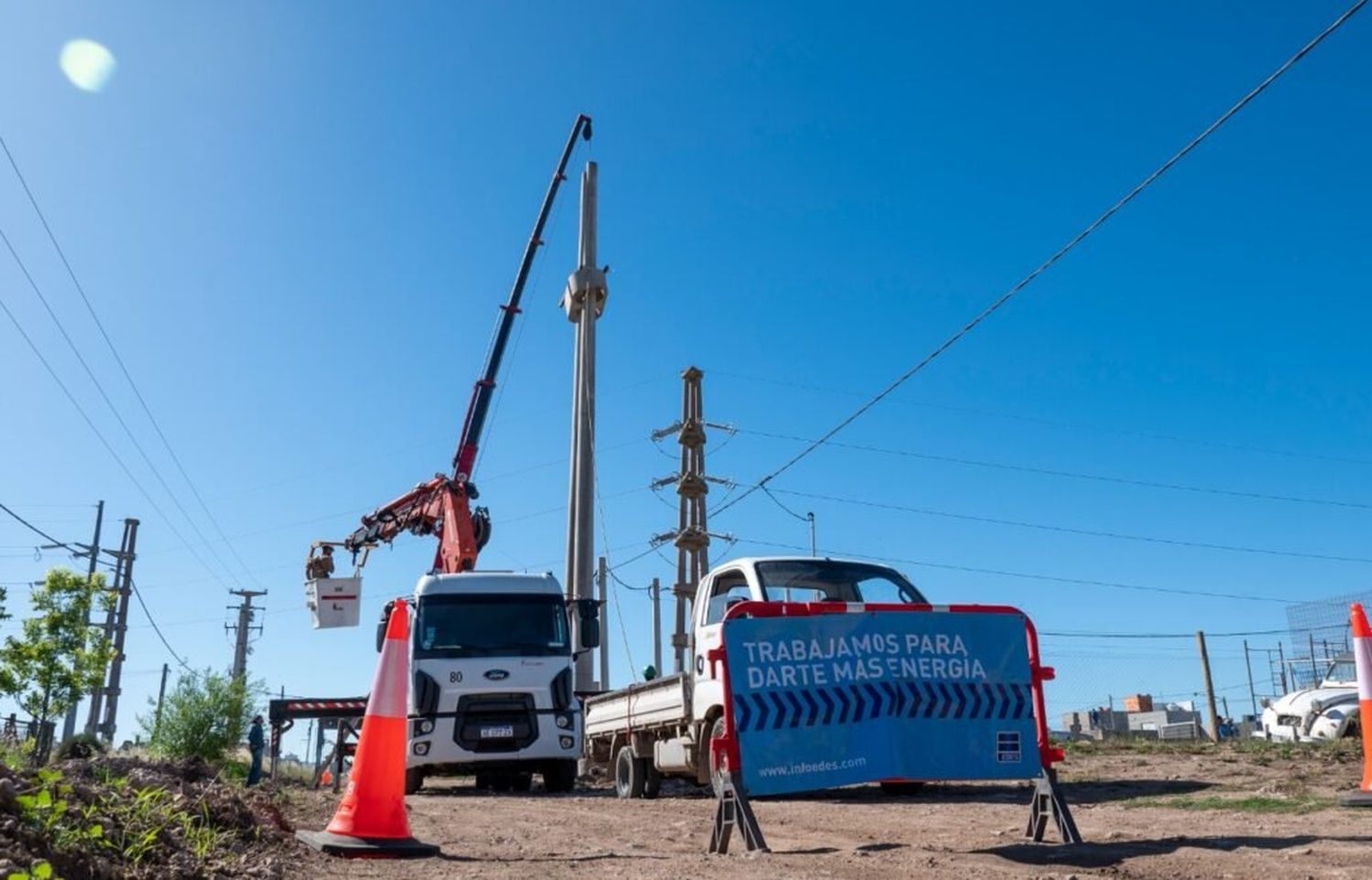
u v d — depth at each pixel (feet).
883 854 21.93
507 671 56.54
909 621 23.70
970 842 23.99
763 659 22.77
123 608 163.63
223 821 23.53
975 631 23.98
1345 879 17.80
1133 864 19.95
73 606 71.20
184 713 69.67
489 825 32.48
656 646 148.77
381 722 24.20
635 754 46.01
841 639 23.26
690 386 116.06
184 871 18.38
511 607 58.54
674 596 110.01
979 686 23.59
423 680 55.72
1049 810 23.43
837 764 22.50
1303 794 31.99
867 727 22.81
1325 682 73.46
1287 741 59.11
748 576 38.78
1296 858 19.99
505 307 95.30
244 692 72.38
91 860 16.69
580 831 29.99
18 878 13.41
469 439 88.58
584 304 87.86
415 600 58.23
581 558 82.53
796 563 39.32
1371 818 26.05
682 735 40.91
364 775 23.90
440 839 27.89
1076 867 19.84
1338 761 41.22
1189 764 44.78
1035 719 23.77
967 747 23.13
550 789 58.59
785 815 33.17
